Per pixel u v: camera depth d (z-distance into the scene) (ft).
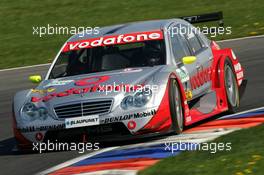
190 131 85.10
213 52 103.55
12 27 232.94
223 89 97.09
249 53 155.63
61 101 82.69
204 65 96.78
